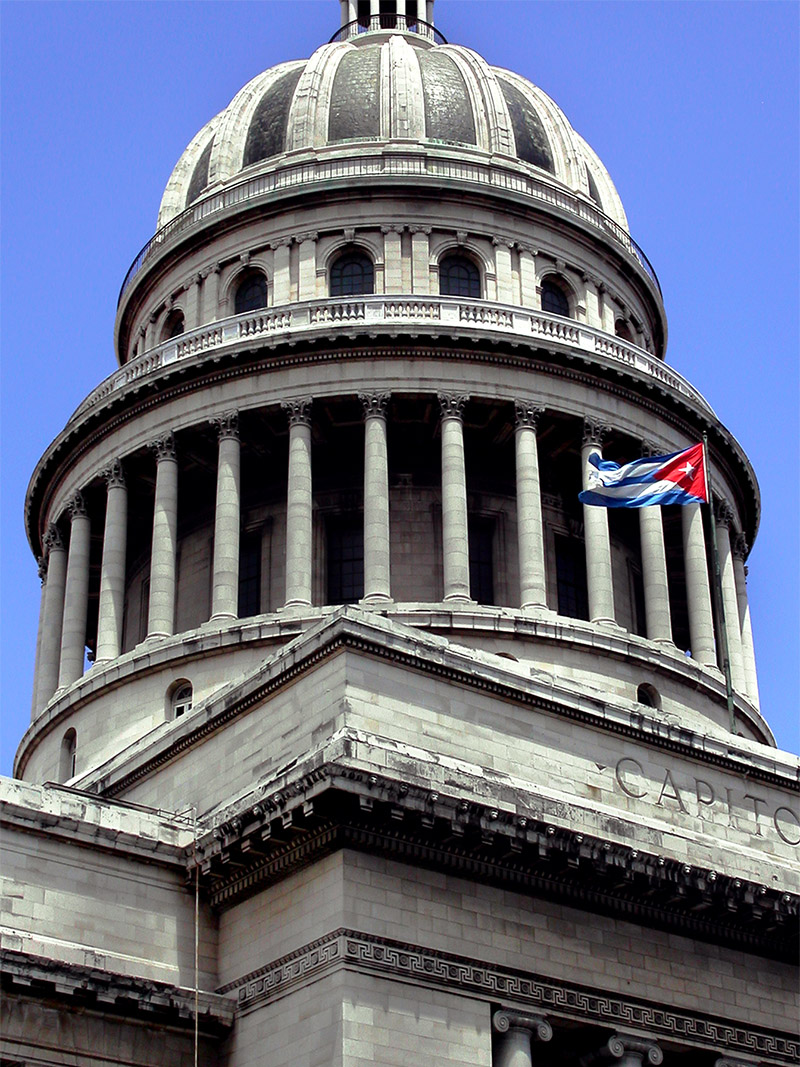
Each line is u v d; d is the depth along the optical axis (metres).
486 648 78.31
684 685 83.00
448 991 51.62
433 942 51.88
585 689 59.88
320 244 92.00
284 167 94.31
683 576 92.81
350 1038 48.97
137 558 90.19
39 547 97.81
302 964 51.38
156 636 81.62
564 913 55.47
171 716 78.88
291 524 81.38
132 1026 52.12
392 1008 50.25
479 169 94.19
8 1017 49.91
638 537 89.88
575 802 56.50
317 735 54.59
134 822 55.12
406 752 52.72
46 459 91.50
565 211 94.81
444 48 103.75
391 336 84.25
